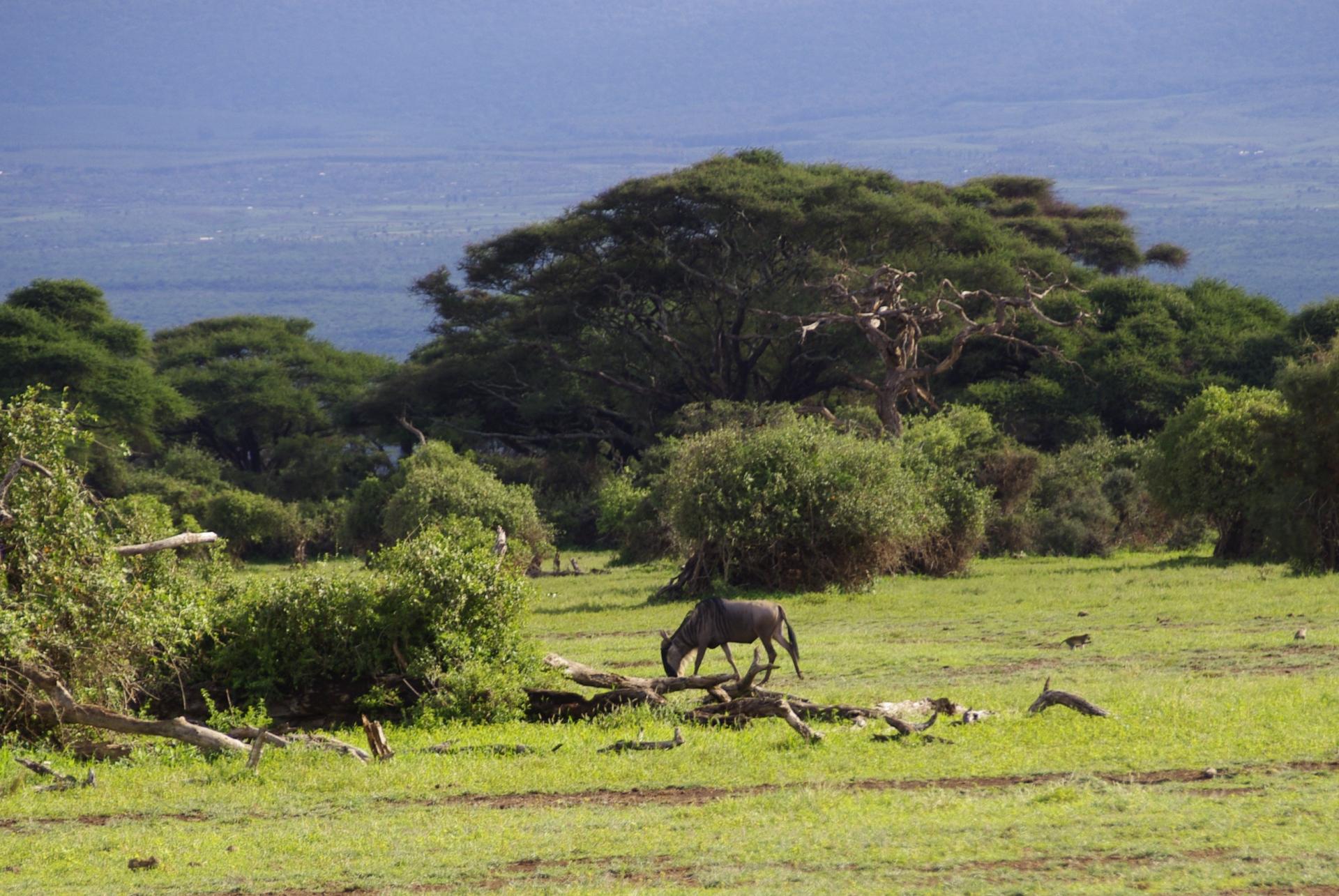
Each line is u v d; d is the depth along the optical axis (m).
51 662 52.91
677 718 53.88
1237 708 48.03
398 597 62.25
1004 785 39.75
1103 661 67.56
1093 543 161.38
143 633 54.81
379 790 43.09
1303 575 109.69
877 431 182.00
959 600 106.00
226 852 36.06
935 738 46.28
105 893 32.75
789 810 37.56
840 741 47.19
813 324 196.75
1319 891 28.69
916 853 32.56
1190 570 121.25
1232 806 35.28
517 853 34.56
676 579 125.56
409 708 60.31
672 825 36.66
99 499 59.09
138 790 44.19
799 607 108.12
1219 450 133.88
